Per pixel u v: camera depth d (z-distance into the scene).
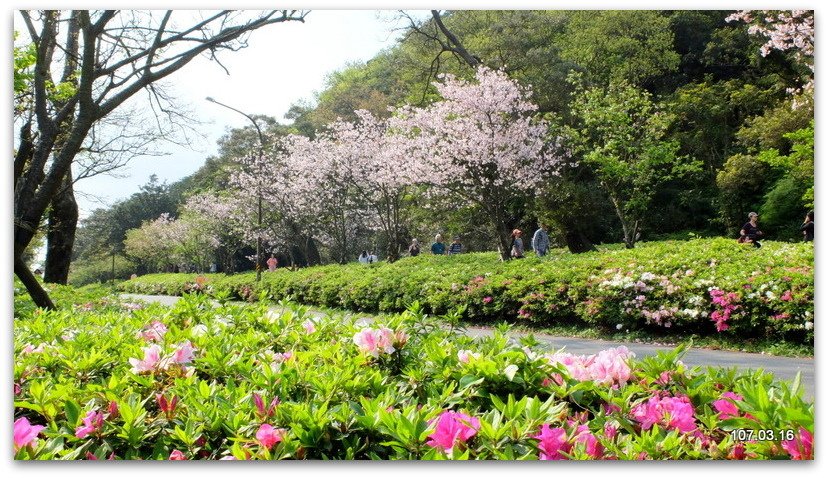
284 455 2.11
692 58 29.22
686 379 2.50
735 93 24.08
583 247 23.95
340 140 26.48
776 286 8.15
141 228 52.88
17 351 3.60
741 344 8.34
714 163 24.97
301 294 19.14
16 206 8.13
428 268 15.88
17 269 7.80
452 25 29.94
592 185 24.64
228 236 40.88
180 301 5.05
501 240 19.39
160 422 2.47
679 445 1.99
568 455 1.91
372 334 3.17
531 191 23.31
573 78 25.30
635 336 9.52
